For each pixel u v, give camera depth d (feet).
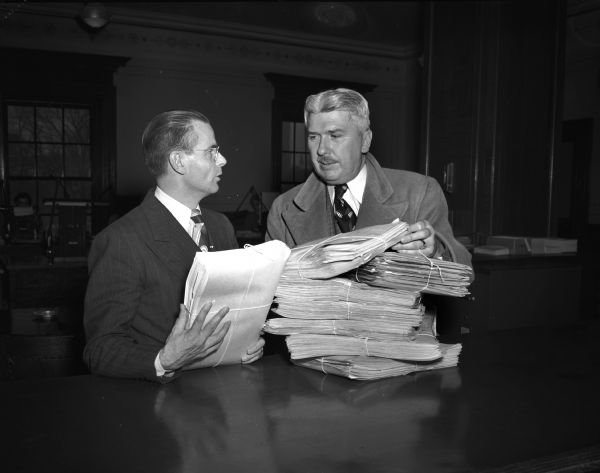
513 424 3.13
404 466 2.62
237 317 3.97
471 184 18.92
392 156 37.32
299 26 32.19
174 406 3.44
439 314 7.81
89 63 29.04
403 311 3.88
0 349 8.17
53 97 28.73
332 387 3.78
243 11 29.89
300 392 3.68
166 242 5.43
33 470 2.60
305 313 3.98
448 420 3.18
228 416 3.26
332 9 30.22
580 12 24.47
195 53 31.58
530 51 18.34
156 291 5.32
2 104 27.96
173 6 28.96
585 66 25.91
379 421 3.17
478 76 18.57
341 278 4.05
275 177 33.78
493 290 12.87
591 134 26.07
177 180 5.76
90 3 26.50
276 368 4.25
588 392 3.67
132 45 30.22
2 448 2.83
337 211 6.59
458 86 19.36
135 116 30.58
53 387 3.87
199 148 5.65
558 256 14.80
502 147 18.94
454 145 19.56
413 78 36.94
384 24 32.27
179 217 5.85
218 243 6.38
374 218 6.19
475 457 2.72
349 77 35.70
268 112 33.55
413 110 37.19
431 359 3.79
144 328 5.34
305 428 3.07
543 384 3.82
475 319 13.25
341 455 2.74
